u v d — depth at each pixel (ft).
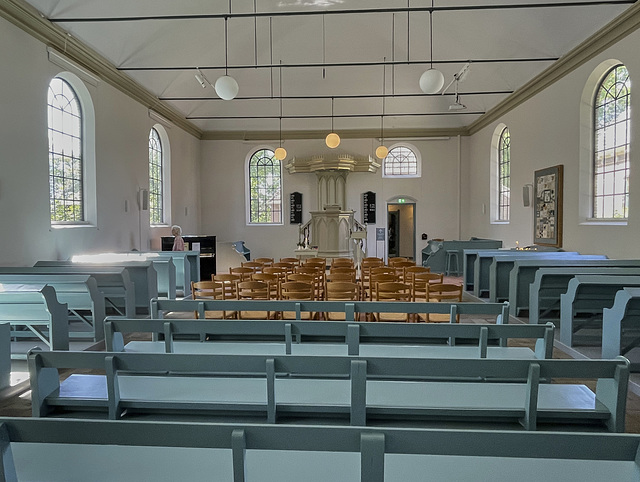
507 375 8.00
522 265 23.26
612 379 8.29
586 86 29.43
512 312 24.08
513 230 41.88
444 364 7.93
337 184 53.31
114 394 8.65
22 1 23.09
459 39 36.86
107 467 7.01
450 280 41.14
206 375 10.75
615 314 15.11
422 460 7.13
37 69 24.99
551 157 34.19
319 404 8.42
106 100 32.71
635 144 24.54
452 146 54.70
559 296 21.34
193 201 52.95
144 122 39.17
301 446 5.30
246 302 13.91
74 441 5.56
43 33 25.16
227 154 55.26
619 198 27.45
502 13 31.19
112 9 27.07
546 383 10.66
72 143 29.91
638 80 24.26
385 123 53.93
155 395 9.50
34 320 16.48
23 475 6.86
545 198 34.83
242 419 8.73
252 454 7.30
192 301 14.03
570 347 18.16
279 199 56.13
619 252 26.11
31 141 24.57
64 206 29.14
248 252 52.80
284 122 54.03
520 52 33.78
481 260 30.12
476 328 10.69
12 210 23.21
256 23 37.78
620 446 5.11
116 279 21.70
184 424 5.43
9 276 18.61
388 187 55.31
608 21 25.96
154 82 38.22
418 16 36.22
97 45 29.68
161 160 45.19
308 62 44.55
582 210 30.32
